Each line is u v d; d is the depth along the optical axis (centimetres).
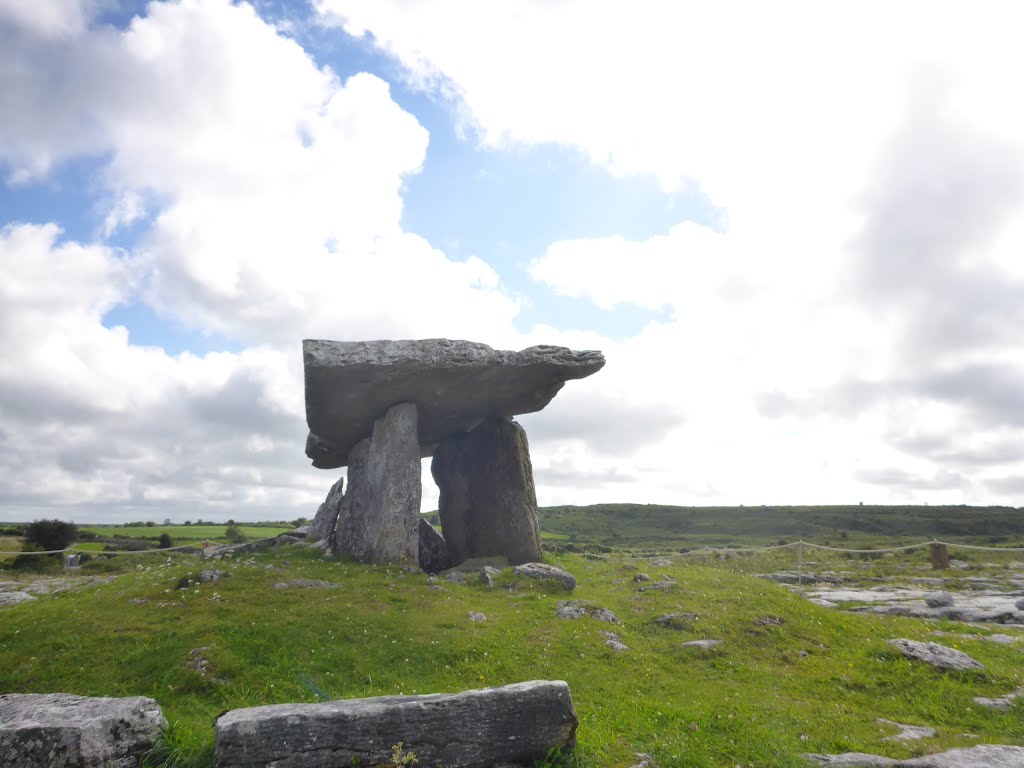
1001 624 1880
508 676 1263
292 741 749
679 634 1523
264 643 1341
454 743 789
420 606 1627
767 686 1255
